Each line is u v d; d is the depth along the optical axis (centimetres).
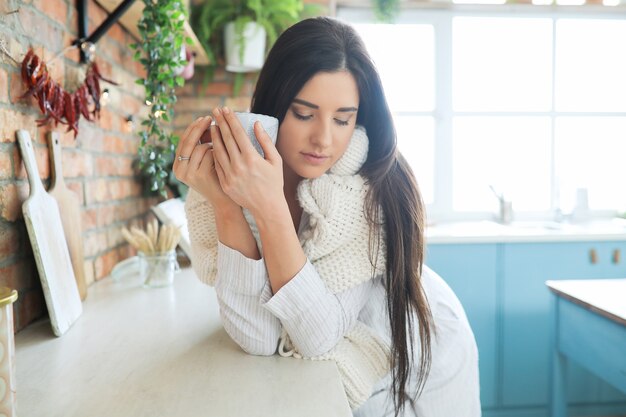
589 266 245
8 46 96
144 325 102
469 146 310
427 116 307
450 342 111
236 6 257
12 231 98
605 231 249
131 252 185
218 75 271
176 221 170
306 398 67
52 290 96
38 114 110
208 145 75
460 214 311
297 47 76
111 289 136
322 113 77
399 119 307
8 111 97
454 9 303
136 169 190
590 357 159
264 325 81
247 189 71
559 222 301
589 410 247
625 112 312
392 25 303
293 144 79
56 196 113
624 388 142
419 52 305
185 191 210
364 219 83
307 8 270
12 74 98
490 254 242
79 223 126
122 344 90
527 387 244
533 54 308
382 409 93
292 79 76
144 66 158
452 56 306
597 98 312
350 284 82
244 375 75
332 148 80
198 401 67
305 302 77
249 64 251
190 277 152
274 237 75
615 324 146
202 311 113
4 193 96
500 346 243
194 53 234
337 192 81
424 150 309
